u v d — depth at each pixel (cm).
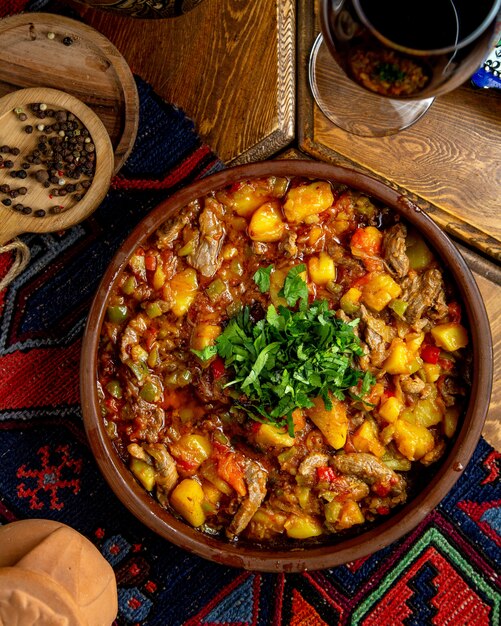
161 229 66
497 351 71
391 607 73
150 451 66
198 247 66
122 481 64
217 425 68
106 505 74
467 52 58
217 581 74
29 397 75
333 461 67
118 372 68
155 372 68
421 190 71
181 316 67
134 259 66
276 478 68
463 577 73
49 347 75
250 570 65
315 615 74
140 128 74
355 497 67
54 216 71
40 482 75
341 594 74
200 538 65
